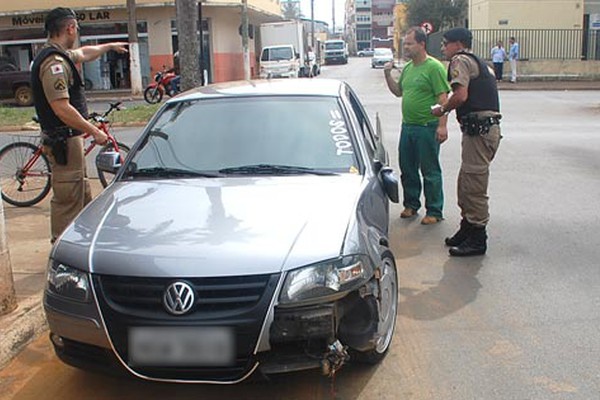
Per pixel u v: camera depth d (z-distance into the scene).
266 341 3.42
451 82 6.04
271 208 4.03
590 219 7.61
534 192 8.94
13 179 8.40
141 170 4.81
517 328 4.81
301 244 3.63
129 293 3.50
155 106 20.16
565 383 4.02
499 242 6.84
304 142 4.87
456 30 6.23
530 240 6.89
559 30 33.34
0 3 30.55
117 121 16.47
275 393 3.93
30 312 4.94
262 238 3.66
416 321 4.96
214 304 3.42
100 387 4.07
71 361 3.70
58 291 3.68
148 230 3.82
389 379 4.09
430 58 7.27
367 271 3.80
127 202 4.25
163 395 3.94
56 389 4.08
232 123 5.05
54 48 5.57
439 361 4.32
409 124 7.46
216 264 3.47
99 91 30.89
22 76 24.42
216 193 4.29
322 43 73.88
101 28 31.30
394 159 11.36
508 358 4.36
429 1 46.12
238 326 3.39
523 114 17.95
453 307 5.22
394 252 6.61
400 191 9.01
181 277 3.43
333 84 5.71
